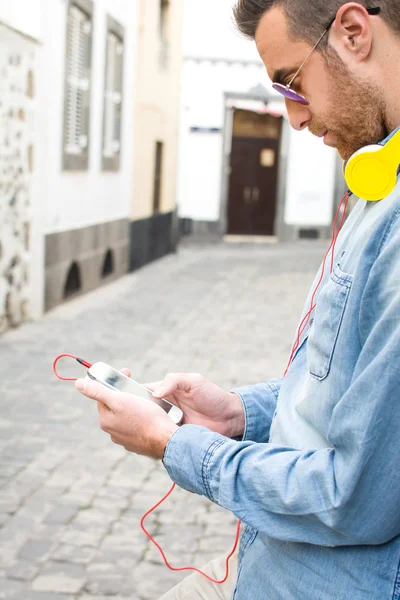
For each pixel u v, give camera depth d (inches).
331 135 48.9
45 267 365.1
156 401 58.8
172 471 51.0
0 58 298.2
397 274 42.3
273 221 848.9
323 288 48.3
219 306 408.8
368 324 44.1
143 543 144.3
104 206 469.4
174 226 677.9
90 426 207.5
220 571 63.9
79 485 169.5
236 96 807.7
